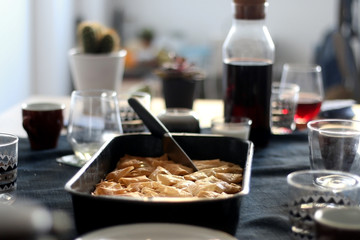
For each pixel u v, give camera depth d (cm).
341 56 272
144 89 181
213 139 117
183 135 117
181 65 159
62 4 373
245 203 104
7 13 278
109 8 543
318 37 549
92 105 124
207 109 175
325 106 168
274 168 121
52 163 125
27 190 108
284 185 113
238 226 94
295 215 86
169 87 157
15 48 295
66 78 390
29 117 131
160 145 117
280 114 149
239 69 136
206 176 106
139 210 83
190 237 80
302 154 134
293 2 548
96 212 84
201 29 564
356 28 323
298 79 160
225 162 115
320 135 108
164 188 97
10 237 59
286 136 147
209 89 488
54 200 103
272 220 95
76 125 124
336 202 85
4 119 159
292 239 88
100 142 124
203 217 84
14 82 295
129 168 108
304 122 157
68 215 96
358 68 300
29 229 59
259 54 138
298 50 555
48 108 138
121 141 116
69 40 400
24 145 137
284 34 555
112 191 96
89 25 172
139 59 452
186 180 103
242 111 137
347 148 106
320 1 544
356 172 107
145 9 565
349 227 72
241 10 138
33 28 338
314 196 85
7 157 100
